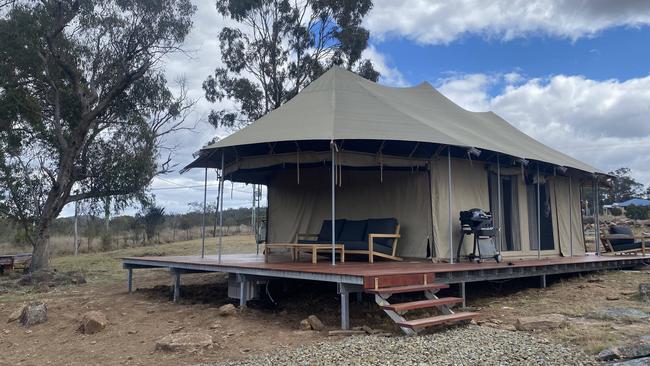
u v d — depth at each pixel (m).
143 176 16.56
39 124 14.88
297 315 6.59
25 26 13.95
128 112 16.69
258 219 12.59
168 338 5.20
